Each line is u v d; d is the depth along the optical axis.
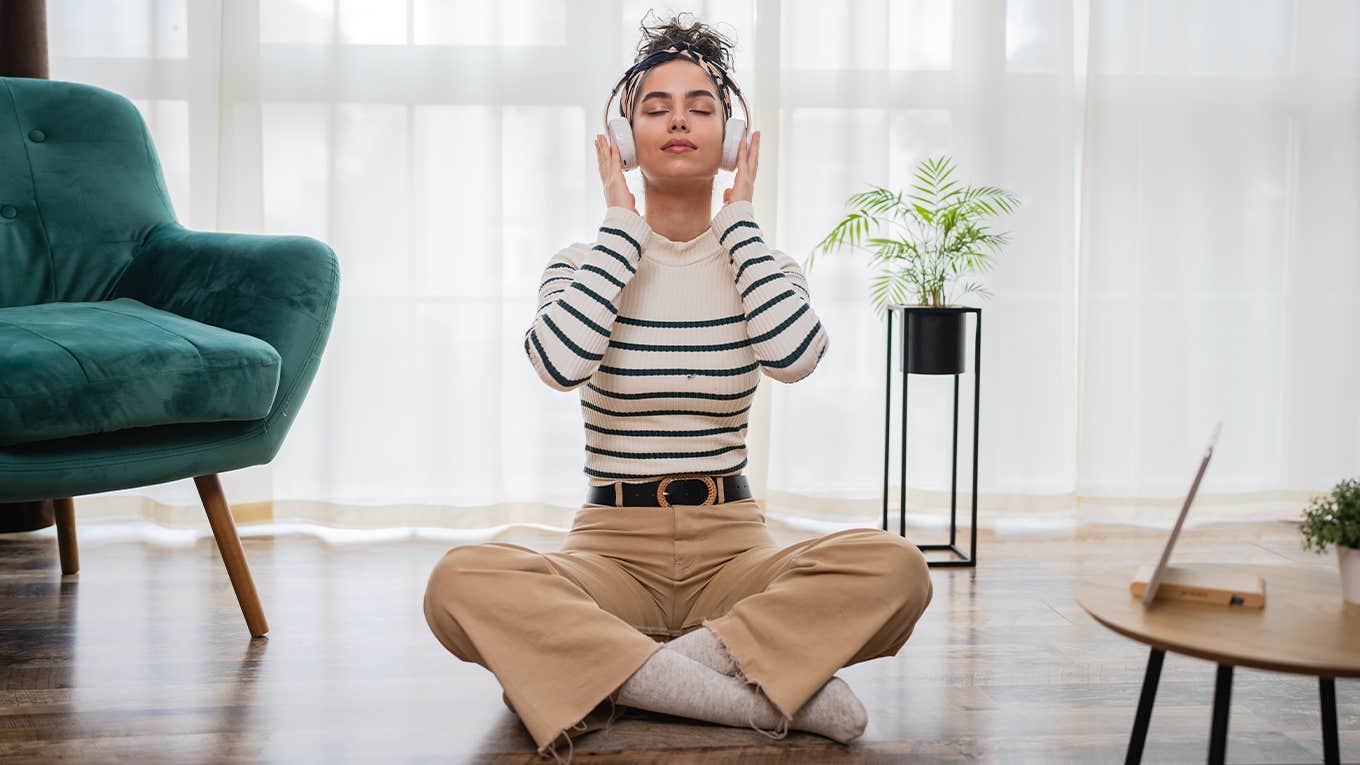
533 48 2.83
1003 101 2.87
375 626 2.11
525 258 2.87
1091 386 2.95
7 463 1.76
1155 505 2.97
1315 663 0.99
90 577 2.41
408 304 2.83
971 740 1.59
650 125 1.74
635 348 1.71
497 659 1.53
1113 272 2.93
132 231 2.31
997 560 2.61
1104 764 1.52
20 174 2.28
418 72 2.80
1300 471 3.02
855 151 2.85
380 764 1.51
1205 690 1.81
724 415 1.75
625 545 1.73
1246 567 1.31
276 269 2.07
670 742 1.55
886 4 2.83
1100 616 1.12
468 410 2.84
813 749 1.55
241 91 2.79
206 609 2.20
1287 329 3.00
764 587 1.64
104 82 2.80
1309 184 2.97
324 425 2.81
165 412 1.83
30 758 1.52
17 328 1.84
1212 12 2.92
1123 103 2.90
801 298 1.74
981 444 2.94
